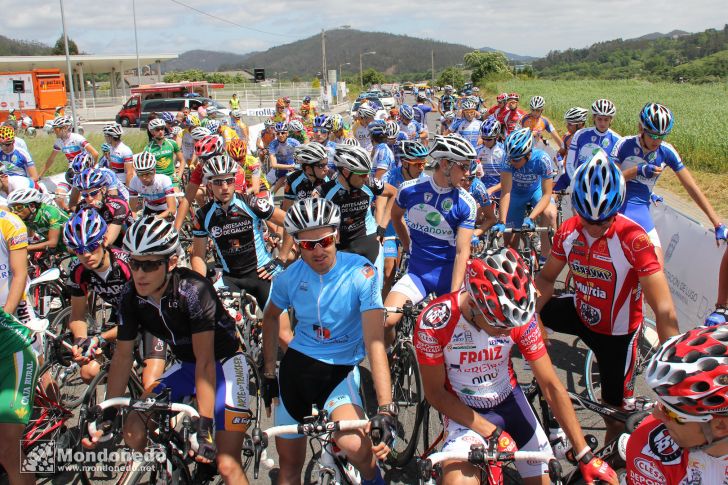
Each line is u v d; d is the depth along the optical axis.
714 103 26.34
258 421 3.86
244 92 51.12
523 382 4.59
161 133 8.89
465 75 80.94
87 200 5.00
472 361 2.48
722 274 3.71
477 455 2.19
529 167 5.66
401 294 4.06
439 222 4.07
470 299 2.37
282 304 2.99
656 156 4.85
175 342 2.94
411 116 11.16
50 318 5.65
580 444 2.30
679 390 1.59
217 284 4.52
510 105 11.30
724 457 1.67
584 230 3.11
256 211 4.43
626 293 3.10
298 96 49.91
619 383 3.29
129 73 74.56
